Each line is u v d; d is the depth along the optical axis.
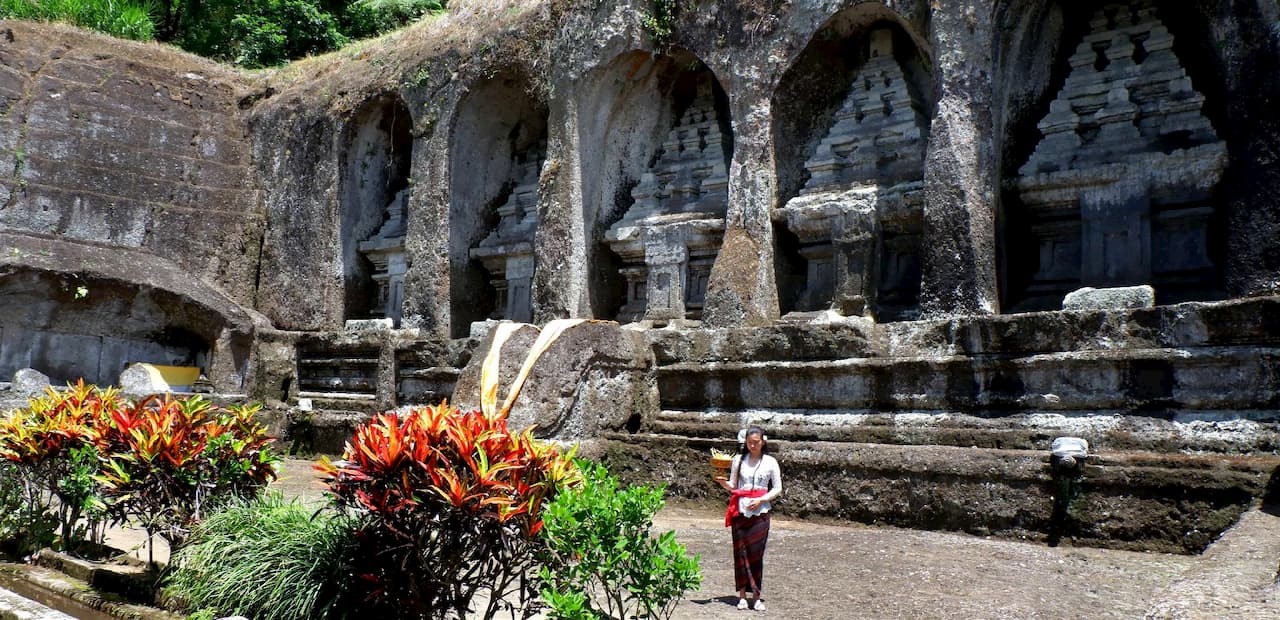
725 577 7.89
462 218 18.48
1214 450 9.23
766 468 6.95
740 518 6.86
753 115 14.45
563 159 16.45
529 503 5.34
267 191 21.23
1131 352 9.86
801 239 14.45
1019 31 12.85
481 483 5.23
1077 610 6.62
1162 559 8.27
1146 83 12.40
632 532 5.36
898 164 13.95
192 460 7.45
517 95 18.52
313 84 21.00
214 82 21.88
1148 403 9.80
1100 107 12.70
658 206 16.61
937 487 9.92
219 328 19.33
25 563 8.52
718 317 14.19
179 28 30.19
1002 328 10.73
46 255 18.02
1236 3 10.86
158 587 6.92
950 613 6.46
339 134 19.98
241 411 8.16
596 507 5.24
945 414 11.05
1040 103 13.27
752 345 12.72
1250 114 10.61
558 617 4.98
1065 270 12.67
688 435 12.72
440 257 18.02
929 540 8.91
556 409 12.31
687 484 11.88
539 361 12.32
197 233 20.59
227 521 6.76
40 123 19.36
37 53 19.86
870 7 13.76
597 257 16.73
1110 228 12.00
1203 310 9.50
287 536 6.28
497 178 19.11
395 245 19.70
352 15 29.84
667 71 16.66
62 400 8.99
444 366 15.97
